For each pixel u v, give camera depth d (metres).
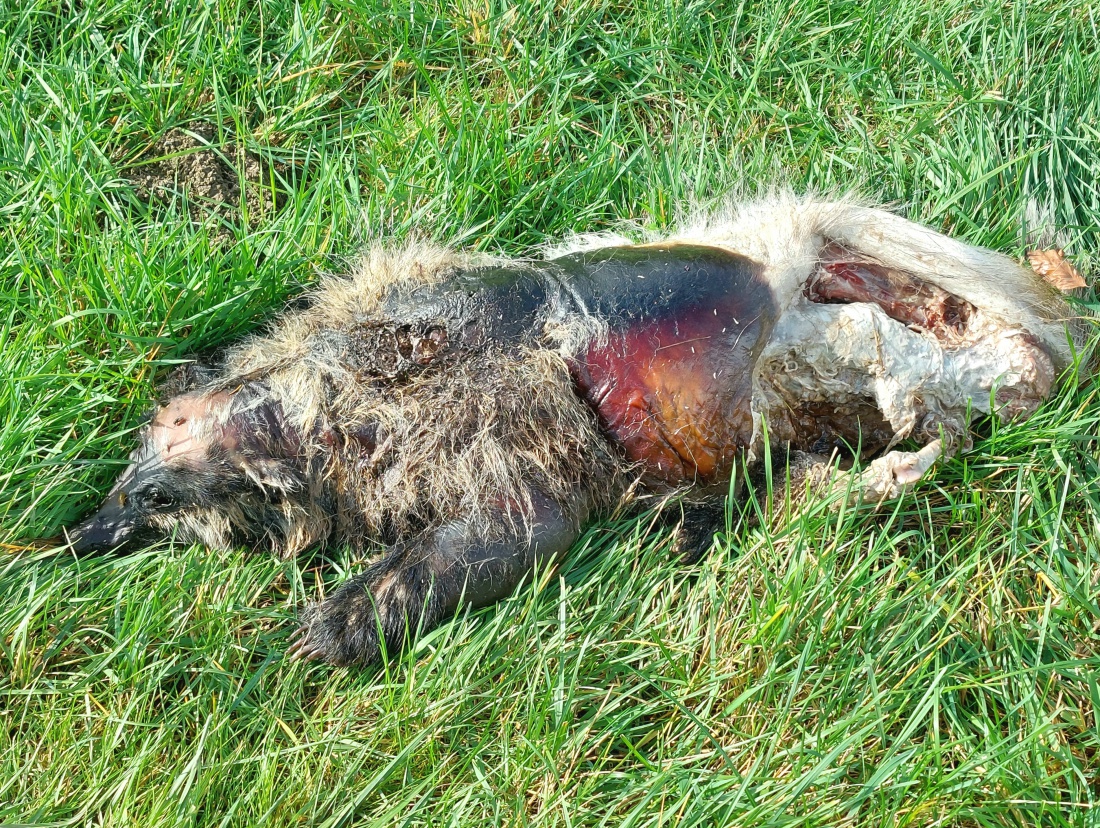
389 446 1.99
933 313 2.07
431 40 2.33
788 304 2.03
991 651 1.97
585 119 2.33
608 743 1.94
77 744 1.92
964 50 2.33
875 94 2.33
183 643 1.97
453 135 2.24
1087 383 2.08
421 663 1.96
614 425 1.99
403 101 2.30
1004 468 2.05
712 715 1.95
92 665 1.95
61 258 2.12
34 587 1.97
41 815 1.88
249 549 2.04
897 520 2.05
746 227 2.06
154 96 2.25
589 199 2.24
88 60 2.28
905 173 2.26
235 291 2.11
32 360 2.05
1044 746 1.90
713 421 1.99
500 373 1.99
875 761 1.91
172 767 1.91
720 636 1.97
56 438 2.04
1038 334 2.06
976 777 1.88
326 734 1.94
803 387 2.04
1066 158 2.25
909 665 1.95
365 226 2.17
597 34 2.36
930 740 1.92
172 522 2.03
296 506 2.02
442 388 1.99
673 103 2.32
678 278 2.00
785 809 1.88
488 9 2.33
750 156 2.29
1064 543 2.01
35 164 2.17
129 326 2.07
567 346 1.99
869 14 2.34
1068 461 2.05
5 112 2.19
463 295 2.00
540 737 1.92
